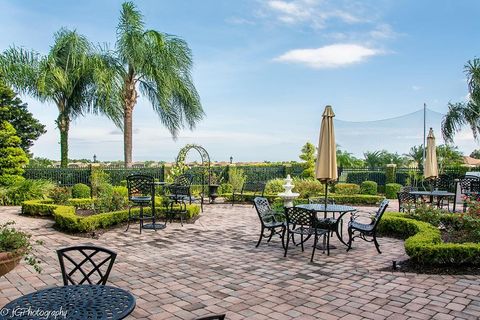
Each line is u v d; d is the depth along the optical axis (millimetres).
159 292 4117
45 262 5266
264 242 6770
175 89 18484
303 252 6008
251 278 4629
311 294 4062
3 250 4012
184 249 6199
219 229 8094
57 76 16484
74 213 8734
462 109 17406
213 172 16578
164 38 18031
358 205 12820
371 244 6621
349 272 4879
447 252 4840
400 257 5668
